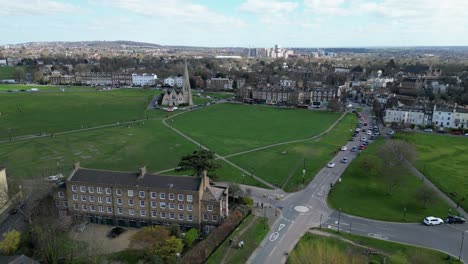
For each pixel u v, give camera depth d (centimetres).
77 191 9888
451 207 10625
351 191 11769
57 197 10106
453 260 7825
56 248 7875
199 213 9319
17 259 6825
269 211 10294
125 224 9831
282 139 18650
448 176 13088
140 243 8131
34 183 10200
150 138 18438
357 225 9488
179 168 13462
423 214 10175
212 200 9250
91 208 9925
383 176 12938
